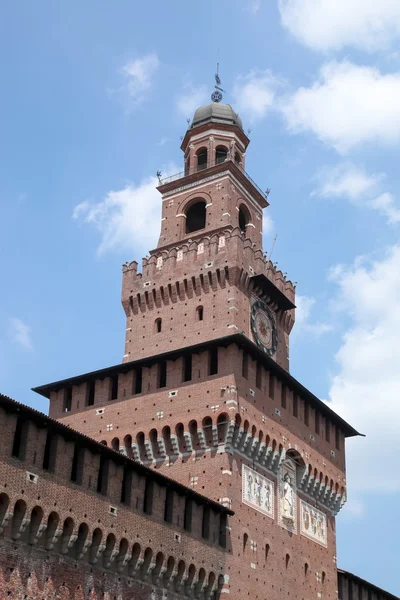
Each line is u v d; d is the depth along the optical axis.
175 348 75.69
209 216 84.06
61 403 75.12
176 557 58.06
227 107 93.12
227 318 74.38
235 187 86.12
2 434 47.00
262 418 70.12
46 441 50.69
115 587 53.50
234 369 68.06
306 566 72.94
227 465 65.75
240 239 77.75
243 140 92.31
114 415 72.00
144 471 56.84
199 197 85.81
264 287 78.75
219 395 67.56
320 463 77.81
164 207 87.44
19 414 48.41
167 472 68.00
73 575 50.56
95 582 52.06
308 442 76.75
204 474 66.25
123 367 72.69
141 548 55.16
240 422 66.94
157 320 78.69
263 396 71.19
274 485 71.25
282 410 73.69
